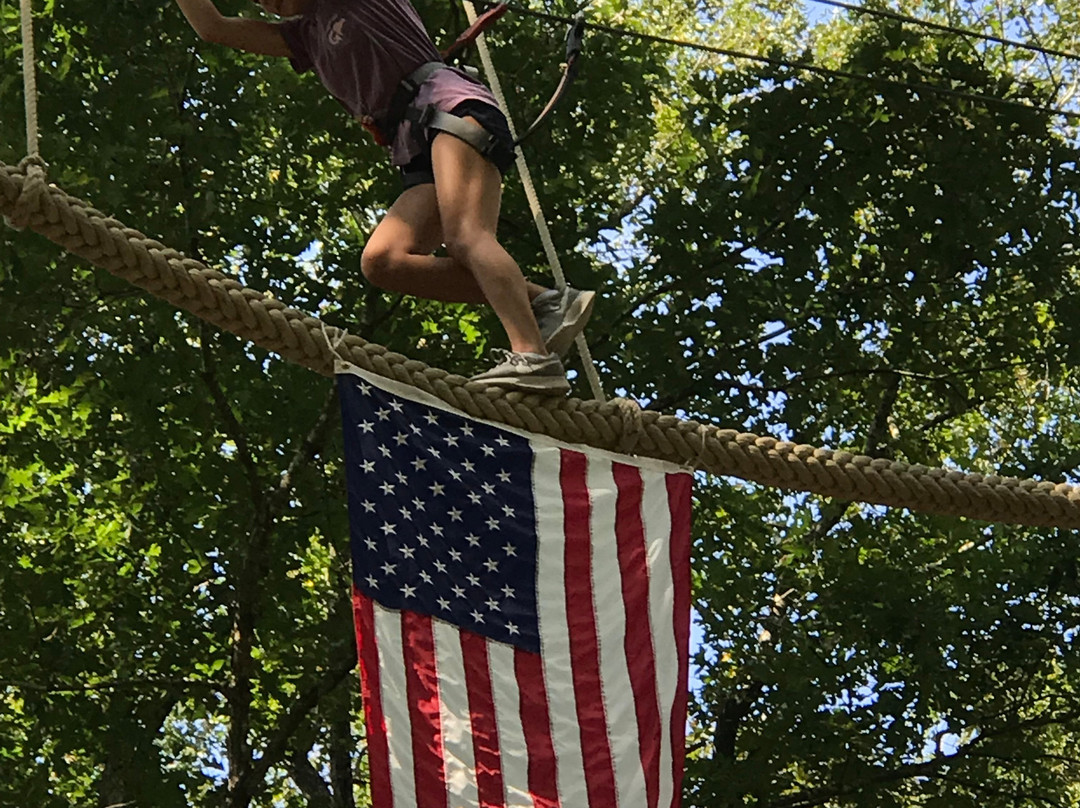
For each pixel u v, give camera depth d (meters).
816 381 13.27
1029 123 12.93
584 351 4.84
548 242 4.99
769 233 12.55
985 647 12.22
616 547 4.45
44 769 10.98
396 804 4.22
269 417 11.59
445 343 12.30
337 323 12.02
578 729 4.28
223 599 11.80
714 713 12.86
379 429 4.47
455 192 4.67
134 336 11.91
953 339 13.83
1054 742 14.09
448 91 4.77
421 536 4.42
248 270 11.87
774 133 12.55
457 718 4.29
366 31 4.82
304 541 11.60
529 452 4.50
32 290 11.22
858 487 4.73
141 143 11.09
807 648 11.74
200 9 4.97
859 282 13.19
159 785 10.82
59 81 11.37
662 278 12.43
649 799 4.23
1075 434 15.13
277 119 12.26
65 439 12.05
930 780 11.98
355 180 12.23
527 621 4.36
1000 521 4.95
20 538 11.95
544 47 12.06
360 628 4.37
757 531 13.00
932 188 12.71
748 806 11.41
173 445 11.75
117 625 11.43
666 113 15.61
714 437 4.63
